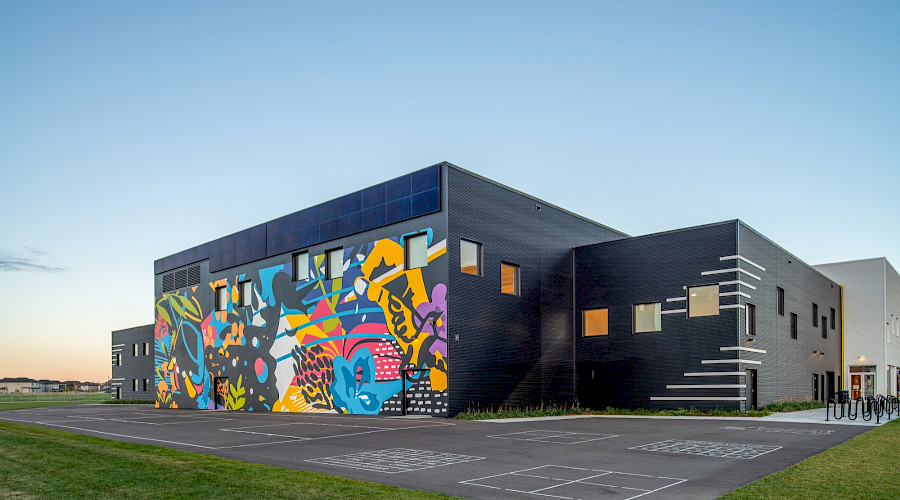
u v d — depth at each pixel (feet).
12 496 27.89
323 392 99.30
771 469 36.42
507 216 93.61
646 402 93.35
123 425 71.46
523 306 93.97
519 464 38.60
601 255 101.65
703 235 91.40
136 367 207.31
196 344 134.21
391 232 91.20
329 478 32.17
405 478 33.65
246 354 118.62
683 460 40.11
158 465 36.09
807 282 118.32
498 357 88.58
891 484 30.35
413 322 86.38
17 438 51.29
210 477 32.22
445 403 81.00
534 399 93.30
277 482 30.89
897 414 83.51
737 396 84.69
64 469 34.68
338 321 98.07
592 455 42.65
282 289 110.73
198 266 136.56
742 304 87.92
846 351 140.97
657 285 94.84
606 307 99.76
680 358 90.94
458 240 85.20
